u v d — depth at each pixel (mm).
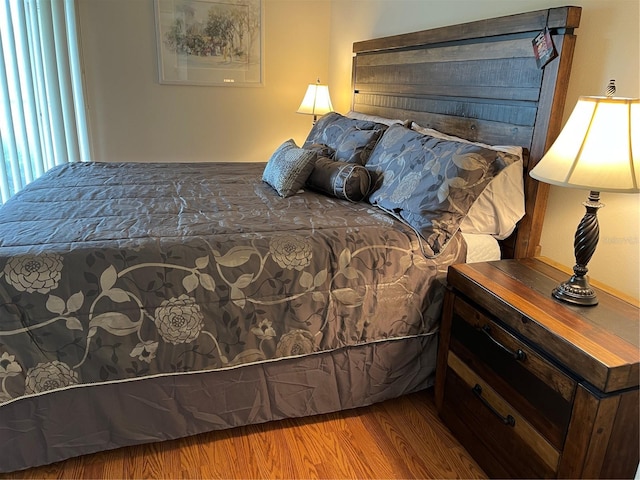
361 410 1876
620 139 1249
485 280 1585
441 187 1819
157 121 3766
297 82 4051
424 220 1794
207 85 3803
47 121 3402
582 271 1435
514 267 1728
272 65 3939
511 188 1874
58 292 1383
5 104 3188
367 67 3199
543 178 1372
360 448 1670
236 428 1756
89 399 1484
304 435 1728
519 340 1369
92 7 3396
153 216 1816
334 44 3932
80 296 1400
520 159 1864
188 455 1615
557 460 1232
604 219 1688
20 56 3217
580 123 1326
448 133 2369
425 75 2537
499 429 1471
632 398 1139
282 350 1622
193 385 1575
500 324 1455
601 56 1653
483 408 1547
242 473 1547
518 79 1905
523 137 1896
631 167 1233
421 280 1763
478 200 1888
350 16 3592
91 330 1415
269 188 2414
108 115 3635
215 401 1618
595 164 1267
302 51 3992
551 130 1772
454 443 1703
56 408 1458
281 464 1589
